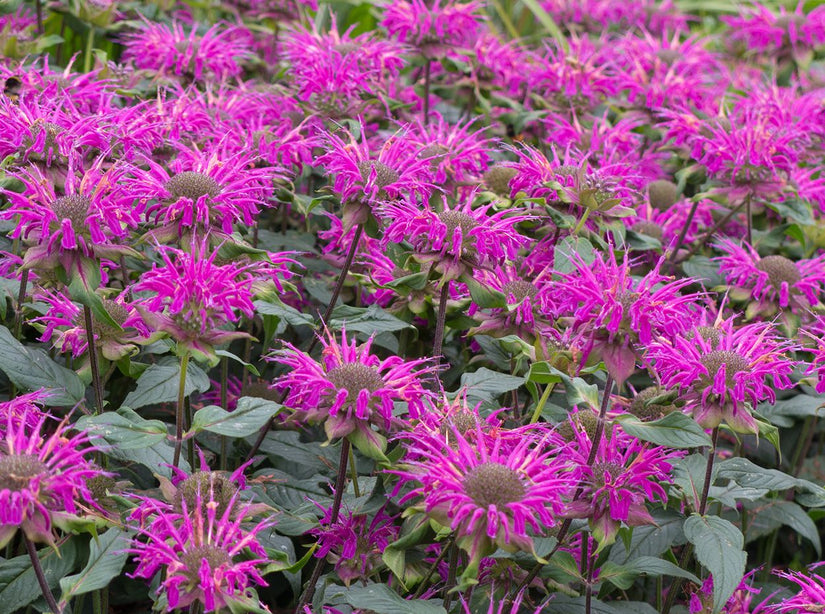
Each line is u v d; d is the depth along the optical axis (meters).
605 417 0.67
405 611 0.64
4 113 0.72
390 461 0.68
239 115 0.89
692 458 0.74
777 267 0.84
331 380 0.66
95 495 0.66
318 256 0.87
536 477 0.63
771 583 0.83
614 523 0.67
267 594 0.80
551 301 0.76
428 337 0.84
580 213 0.81
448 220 0.71
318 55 0.91
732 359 0.68
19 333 0.74
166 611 0.64
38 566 0.62
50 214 0.65
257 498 0.71
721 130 0.89
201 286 0.65
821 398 0.84
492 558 0.70
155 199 0.73
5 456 0.61
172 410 0.82
